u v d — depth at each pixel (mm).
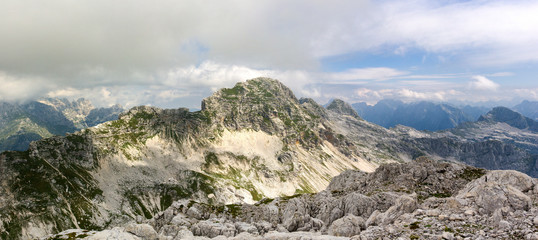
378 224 45531
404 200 45594
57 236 50375
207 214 76688
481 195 37781
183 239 50312
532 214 29281
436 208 41562
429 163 85125
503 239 25578
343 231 43312
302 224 58938
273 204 79500
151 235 45812
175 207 79062
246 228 59281
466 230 29312
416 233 31031
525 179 46594
